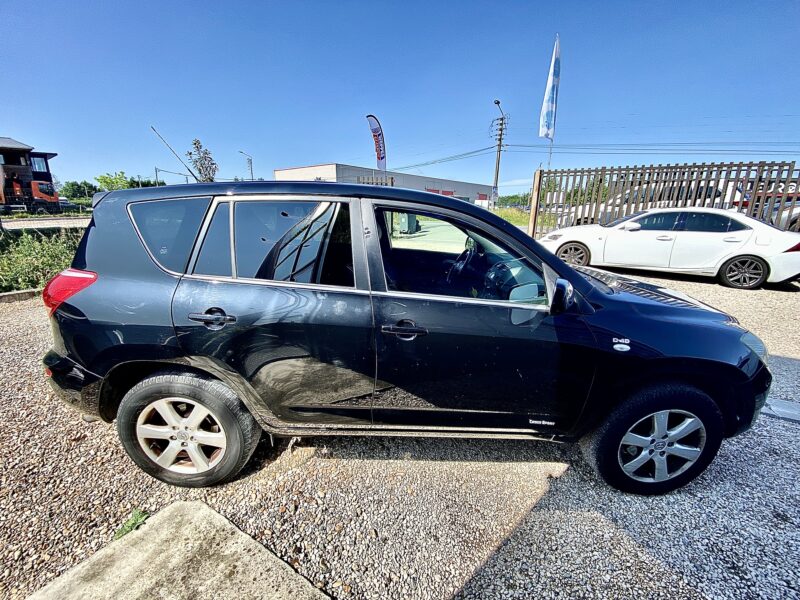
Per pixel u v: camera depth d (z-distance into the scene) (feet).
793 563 5.73
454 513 6.59
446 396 6.63
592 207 28.96
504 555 5.84
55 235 28.53
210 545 5.82
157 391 6.56
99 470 7.35
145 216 6.62
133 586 5.16
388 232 6.96
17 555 5.60
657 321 6.63
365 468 7.57
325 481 7.23
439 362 6.39
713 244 21.94
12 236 29.86
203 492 6.91
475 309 6.35
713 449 6.84
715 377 6.60
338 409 6.70
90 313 6.32
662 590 5.32
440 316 6.29
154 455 6.95
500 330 6.30
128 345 6.31
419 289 6.75
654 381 6.70
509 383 6.54
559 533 6.23
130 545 5.78
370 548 5.90
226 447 6.79
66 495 6.73
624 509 6.75
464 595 5.24
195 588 5.16
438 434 6.89
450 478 7.38
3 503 6.51
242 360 6.29
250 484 7.12
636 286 8.59
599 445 6.87
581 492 7.13
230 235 6.47
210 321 6.18
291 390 6.54
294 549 5.83
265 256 6.45
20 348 12.75
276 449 8.02
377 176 57.11
